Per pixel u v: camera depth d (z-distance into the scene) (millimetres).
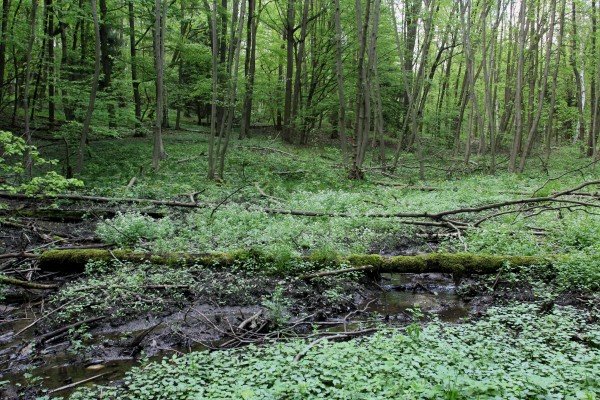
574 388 4230
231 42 17578
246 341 6375
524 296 7758
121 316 7125
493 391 4234
